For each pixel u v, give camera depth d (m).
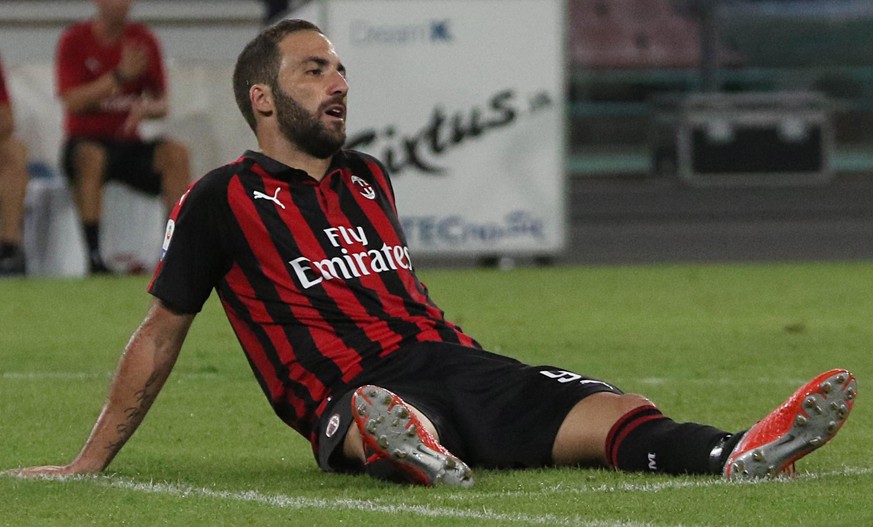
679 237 60.44
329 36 44.09
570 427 14.53
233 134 45.50
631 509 12.79
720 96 99.12
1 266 44.22
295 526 12.36
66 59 42.91
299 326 15.12
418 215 45.06
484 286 40.59
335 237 15.34
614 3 133.25
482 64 44.81
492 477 14.34
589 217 72.31
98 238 44.03
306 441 17.77
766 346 27.53
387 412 13.45
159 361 14.96
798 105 98.62
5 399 21.36
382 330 15.11
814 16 128.38
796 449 13.67
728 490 13.40
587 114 106.06
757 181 98.94
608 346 27.59
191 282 15.02
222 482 14.60
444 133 44.84
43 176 46.00
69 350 27.69
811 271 44.81
